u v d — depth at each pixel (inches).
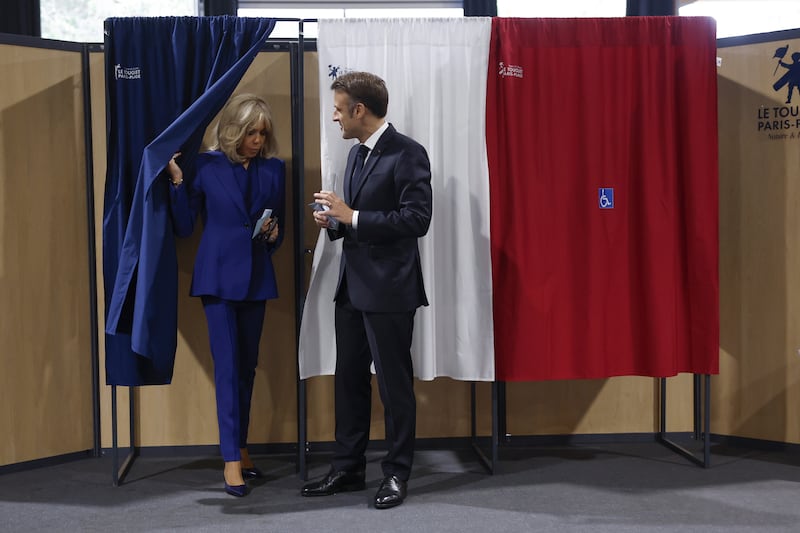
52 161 129.8
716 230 123.6
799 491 115.6
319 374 122.7
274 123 131.0
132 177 120.6
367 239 105.6
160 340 113.5
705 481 120.6
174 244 116.0
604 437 143.7
